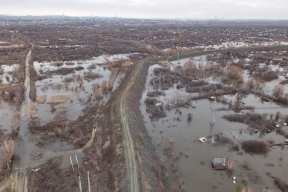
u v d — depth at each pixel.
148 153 35.34
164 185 29.97
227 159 34.56
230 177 31.33
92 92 62.72
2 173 31.62
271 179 30.78
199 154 36.22
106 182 30.08
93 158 34.97
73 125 44.62
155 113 49.62
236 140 39.81
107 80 72.44
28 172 32.03
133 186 27.64
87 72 79.81
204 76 75.81
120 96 54.66
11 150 33.94
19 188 29.12
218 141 39.53
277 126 43.31
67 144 38.88
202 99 57.75
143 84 69.06
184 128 44.09
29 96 58.56
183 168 33.16
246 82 66.94
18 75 71.62
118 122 42.38
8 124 45.00
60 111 50.88
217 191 29.09
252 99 58.03
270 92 62.06
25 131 42.72
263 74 75.94
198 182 30.55
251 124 44.44
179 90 64.31
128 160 32.12
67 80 71.56
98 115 49.31
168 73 78.88
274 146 37.97
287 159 34.84
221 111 50.88
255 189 29.06
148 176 30.02
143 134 40.94
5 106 53.16
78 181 30.36
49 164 33.88
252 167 33.03
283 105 54.12
